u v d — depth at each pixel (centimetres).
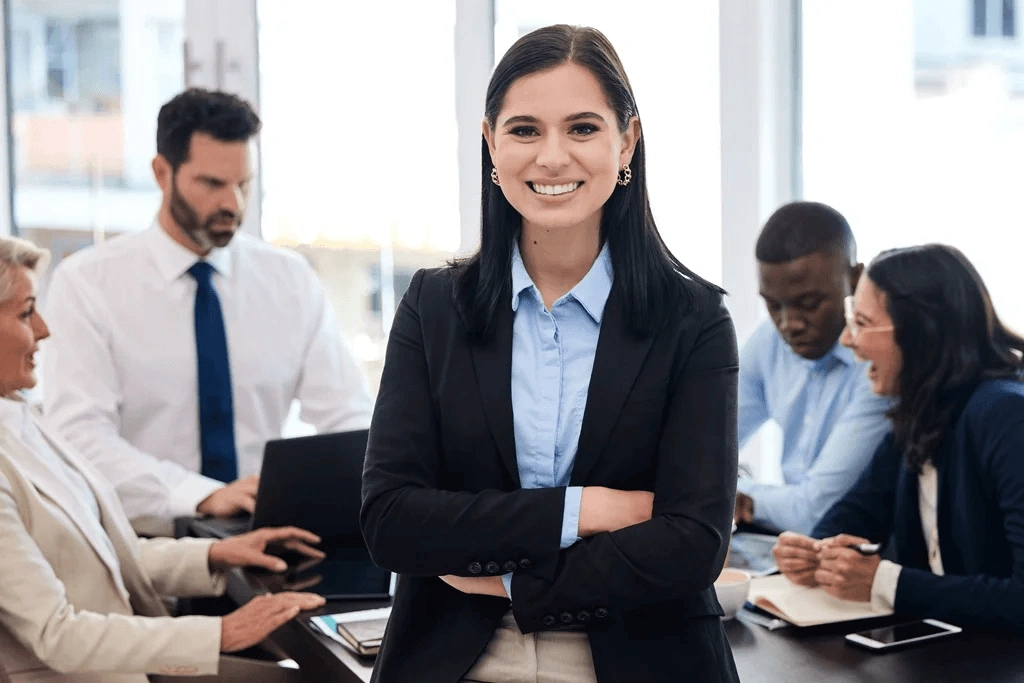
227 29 379
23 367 204
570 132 117
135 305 299
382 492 124
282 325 315
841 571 177
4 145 407
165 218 303
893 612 174
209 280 305
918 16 297
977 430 185
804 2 317
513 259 126
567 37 119
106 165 402
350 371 326
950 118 293
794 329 254
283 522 223
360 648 162
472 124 361
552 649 121
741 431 285
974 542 186
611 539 118
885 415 202
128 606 208
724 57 320
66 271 300
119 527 217
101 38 396
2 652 190
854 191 313
